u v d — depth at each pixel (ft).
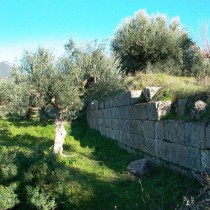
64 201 26.45
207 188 23.62
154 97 40.57
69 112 44.57
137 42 72.38
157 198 28.22
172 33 73.97
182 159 32.48
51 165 27.40
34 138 55.62
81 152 48.80
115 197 29.63
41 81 41.45
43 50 43.16
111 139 55.26
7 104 50.03
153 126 39.06
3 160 25.82
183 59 74.08
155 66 71.82
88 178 34.81
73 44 45.09
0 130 61.87
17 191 25.20
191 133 30.71
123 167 38.29
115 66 47.83
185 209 22.36
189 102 33.35
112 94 47.73
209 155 28.09
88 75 45.11
